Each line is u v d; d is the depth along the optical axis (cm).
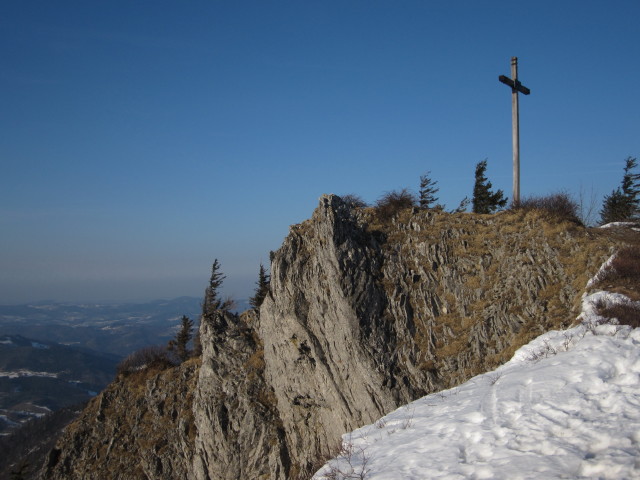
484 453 1052
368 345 2319
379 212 2950
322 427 2522
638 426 962
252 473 2748
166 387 4069
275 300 2877
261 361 3114
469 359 2100
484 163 3856
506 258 2373
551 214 2477
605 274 1955
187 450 3475
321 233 2711
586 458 900
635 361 1275
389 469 1099
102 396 4500
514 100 2716
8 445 11812
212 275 6316
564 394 1209
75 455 4172
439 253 2570
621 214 3794
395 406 2139
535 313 2038
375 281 2530
